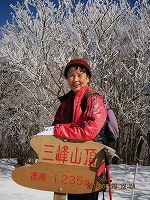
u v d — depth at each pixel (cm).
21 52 783
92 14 866
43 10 785
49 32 809
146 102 1023
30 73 774
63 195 193
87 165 188
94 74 891
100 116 191
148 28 891
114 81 997
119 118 895
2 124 1150
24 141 994
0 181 781
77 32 855
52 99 855
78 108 200
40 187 190
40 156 189
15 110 1112
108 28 856
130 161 1259
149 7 940
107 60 840
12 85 1138
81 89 204
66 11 869
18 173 190
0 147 1441
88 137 187
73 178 189
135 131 1230
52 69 888
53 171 189
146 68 852
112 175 877
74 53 843
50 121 861
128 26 1008
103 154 188
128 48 1002
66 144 189
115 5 880
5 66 1112
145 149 1420
